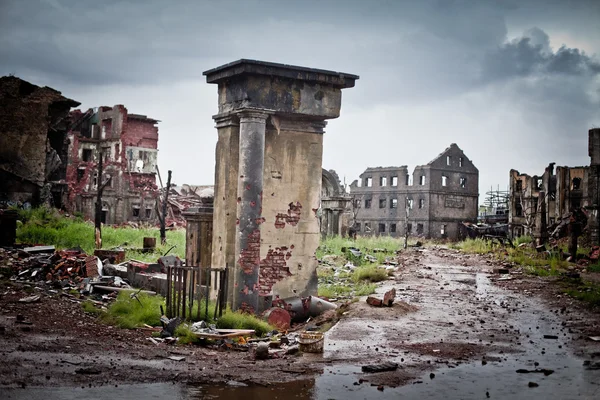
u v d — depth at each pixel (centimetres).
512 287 1959
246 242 1479
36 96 4138
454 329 1284
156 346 1122
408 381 895
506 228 6012
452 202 7056
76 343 1067
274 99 1507
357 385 878
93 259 1786
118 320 1287
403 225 7150
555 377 912
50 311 1317
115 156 6062
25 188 4081
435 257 3247
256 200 1485
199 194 6606
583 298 1677
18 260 1853
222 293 1367
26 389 777
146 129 6297
